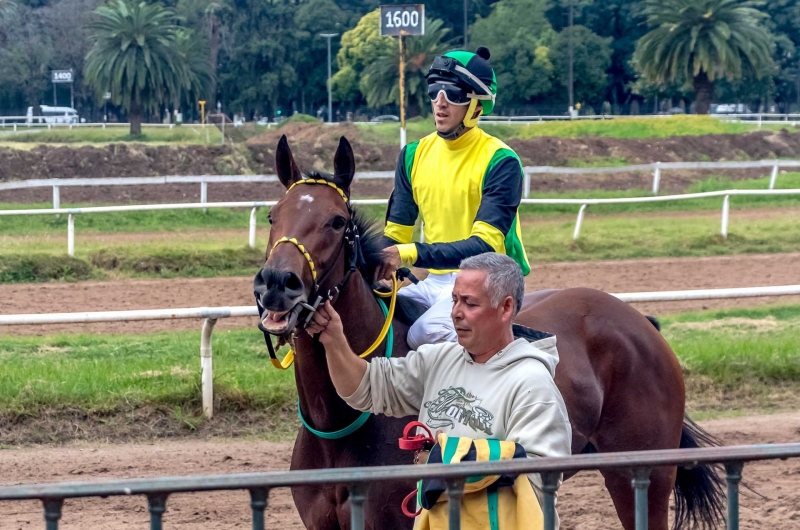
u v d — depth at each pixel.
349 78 57.03
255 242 14.54
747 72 41.69
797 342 8.19
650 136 33.88
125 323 10.31
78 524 4.79
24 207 19.19
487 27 58.06
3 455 5.83
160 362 7.51
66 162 24.34
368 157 26.72
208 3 66.62
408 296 3.82
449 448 2.50
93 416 6.41
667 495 3.76
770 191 15.09
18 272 12.47
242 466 5.66
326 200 3.12
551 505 2.22
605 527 4.89
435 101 3.63
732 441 6.25
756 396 7.34
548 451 2.47
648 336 3.94
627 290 11.75
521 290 2.68
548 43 57.25
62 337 9.07
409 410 2.88
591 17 66.19
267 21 65.56
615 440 3.83
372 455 3.27
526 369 2.60
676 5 37.94
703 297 7.27
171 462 5.71
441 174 3.72
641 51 39.56
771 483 5.52
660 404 3.87
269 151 26.67
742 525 4.86
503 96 56.22
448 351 2.79
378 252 3.36
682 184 25.00
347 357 2.85
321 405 3.23
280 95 66.25
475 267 2.65
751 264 13.45
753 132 32.88
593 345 3.82
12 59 58.81
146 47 38.22
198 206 13.98
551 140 29.31
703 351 7.75
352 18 68.38
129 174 24.48
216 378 6.79
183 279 12.73
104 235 15.78
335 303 3.23
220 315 6.43
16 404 6.36
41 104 65.31
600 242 14.88
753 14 41.09
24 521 4.84
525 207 19.03
